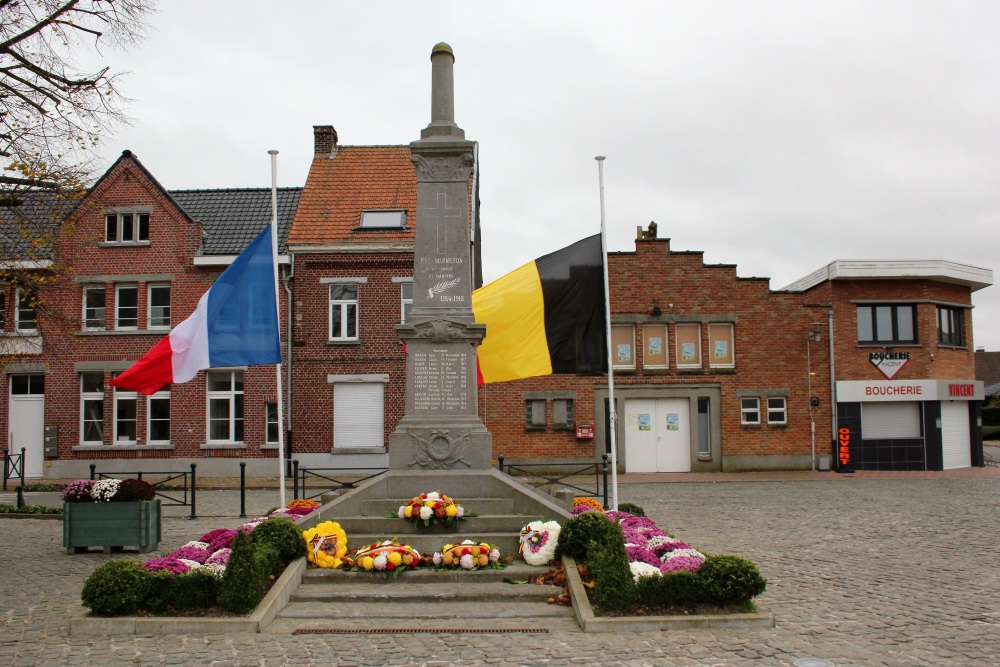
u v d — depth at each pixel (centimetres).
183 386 2941
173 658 794
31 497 2281
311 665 772
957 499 2125
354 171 3238
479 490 1256
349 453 2891
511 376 1582
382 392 2925
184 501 2009
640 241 3041
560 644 829
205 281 2967
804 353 3039
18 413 2988
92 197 2989
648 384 3003
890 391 3045
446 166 1383
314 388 2922
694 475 2909
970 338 3353
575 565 1040
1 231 1752
